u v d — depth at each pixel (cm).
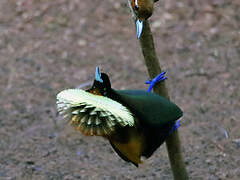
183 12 1390
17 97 1084
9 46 1289
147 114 495
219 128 941
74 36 1321
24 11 1428
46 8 1432
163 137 523
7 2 1474
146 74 1158
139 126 493
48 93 1098
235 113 988
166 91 592
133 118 471
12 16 1413
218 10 1391
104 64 1203
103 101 441
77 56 1241
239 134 918
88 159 880
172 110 518
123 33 1330
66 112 444
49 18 1393
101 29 1346
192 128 948
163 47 1260
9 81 1146
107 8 1422
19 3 1463
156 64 582
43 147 915
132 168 848
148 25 563
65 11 1416
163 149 902
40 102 1066
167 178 812
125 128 479
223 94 1060
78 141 933
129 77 1147
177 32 1316
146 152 525
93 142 932
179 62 1196
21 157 884
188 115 991
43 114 1024
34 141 932
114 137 481
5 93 1099
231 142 898
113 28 1350
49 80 1148
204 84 1101
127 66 1193
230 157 858
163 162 858
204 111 1002
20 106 1051
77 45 1287
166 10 1402
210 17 1367
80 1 1455
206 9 1395
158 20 1365
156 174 825
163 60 1209
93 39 1309
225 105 1020
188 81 1117
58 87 1118
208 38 1288
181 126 958
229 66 1167
